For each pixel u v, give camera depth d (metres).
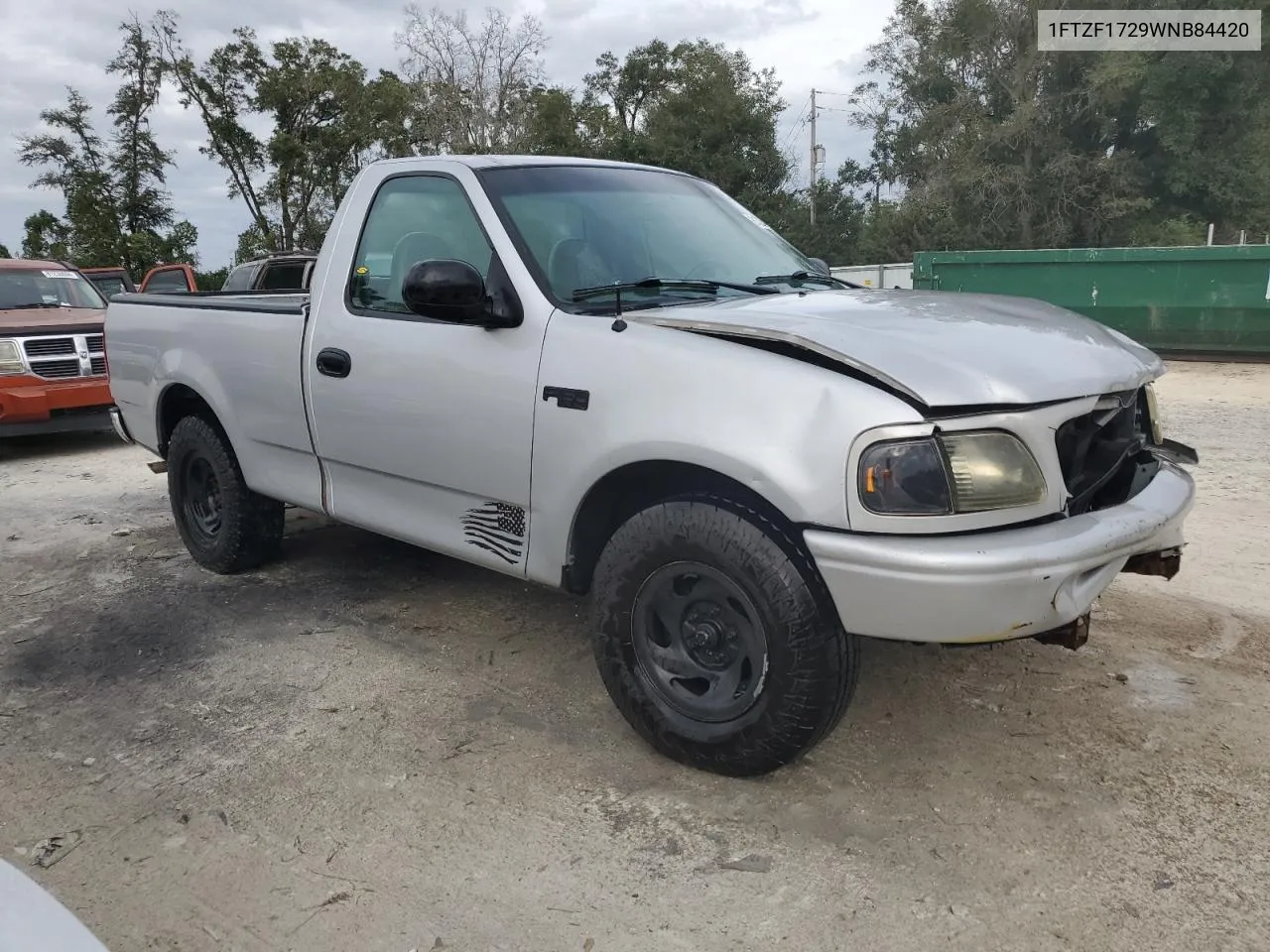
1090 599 2.77
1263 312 12.05
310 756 3.37
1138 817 2.86
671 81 42.44
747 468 2.73
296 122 36.78
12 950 1.55
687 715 3.11
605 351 3.11
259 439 4.58
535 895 2.62
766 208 39.62
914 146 37.78
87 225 38.03
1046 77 33.81
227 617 4.67
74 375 9.20
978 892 2.58
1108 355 3.01
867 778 3.10
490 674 3.95
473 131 32.91
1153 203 33.62
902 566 2.56
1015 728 3.37
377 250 4.00
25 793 3.20
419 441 3.73
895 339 2.79
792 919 2.50
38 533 6.40
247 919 2.57
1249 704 3.49
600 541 3.42
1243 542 5.29
